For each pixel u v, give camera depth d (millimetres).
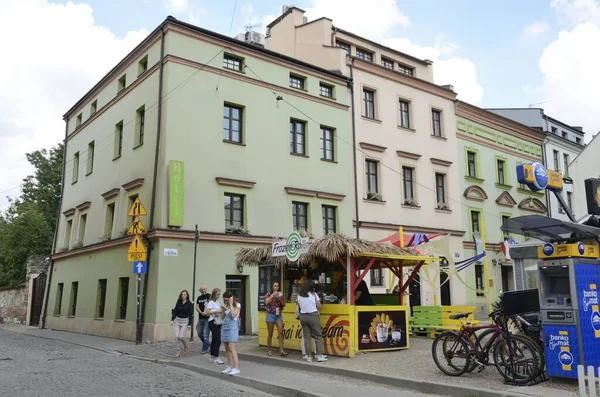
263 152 21875
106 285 22266
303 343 12523
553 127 40656
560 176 12062
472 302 29266
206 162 20094
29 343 19062
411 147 28109
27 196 42281
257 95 22156
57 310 27281
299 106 23578
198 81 20484
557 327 8539
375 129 26562
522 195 35344
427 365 11023
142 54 21984
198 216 19484
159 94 19875
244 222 20828
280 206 21969
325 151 24484
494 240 32125
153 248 18828
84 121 27688
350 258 13070
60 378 10805
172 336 18188
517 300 9414
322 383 10016
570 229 9539
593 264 8797
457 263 22531
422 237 20125
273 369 11875
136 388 9789
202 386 10258
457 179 30391
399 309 13703
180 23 20266
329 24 26922
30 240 37250
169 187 18766
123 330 19844
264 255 14438
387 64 30328
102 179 24406
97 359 14258
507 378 8805
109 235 22531
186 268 18875
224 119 21234
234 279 20203
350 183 24859
